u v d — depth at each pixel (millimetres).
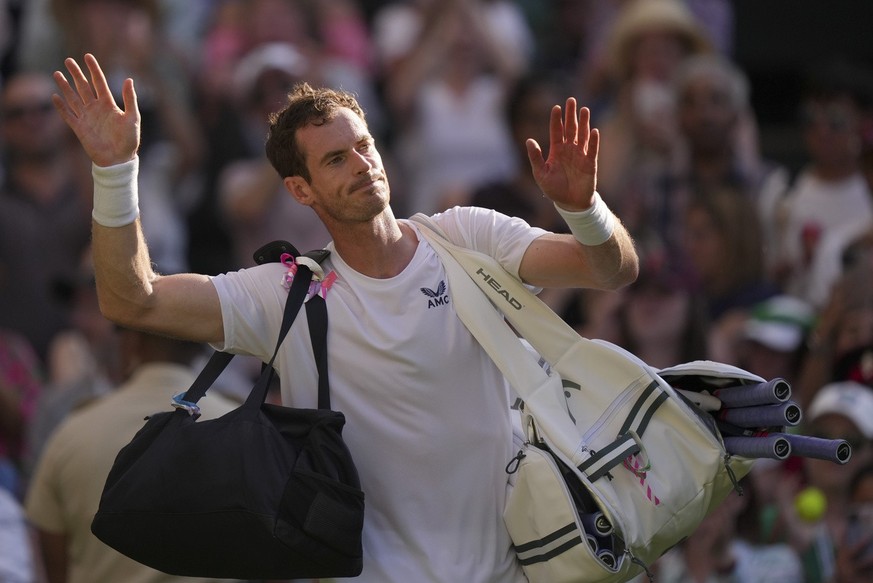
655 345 21344
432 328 12742
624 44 28375
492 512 12883
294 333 12750
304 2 31438
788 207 25328
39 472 16891
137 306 12195
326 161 12469
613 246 12180
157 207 27406
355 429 12734
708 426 12836
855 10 35562
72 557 16703
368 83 31938
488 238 13062
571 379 12891
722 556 17578
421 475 12719
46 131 26328
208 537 11992
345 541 11992
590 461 12438
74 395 21062
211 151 29547
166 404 16625
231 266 28625
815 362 20297
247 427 12133
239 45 30750
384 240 12797
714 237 24031
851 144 24688
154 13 29891
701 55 28438
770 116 36094
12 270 25672
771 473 19031
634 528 12469
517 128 25453
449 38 29891
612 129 27641
